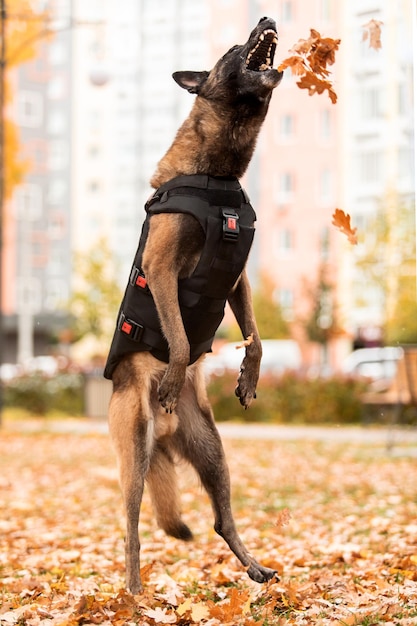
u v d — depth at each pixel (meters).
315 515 8.58
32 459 14.08
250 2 57.31
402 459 13.11
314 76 4.55
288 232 54.91
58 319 59.34
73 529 8.07
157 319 4.95
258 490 10.45
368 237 32.72
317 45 4.54
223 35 58.75
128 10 59.84
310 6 47.56
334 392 22.34
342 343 46.28
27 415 24.77
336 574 5.65
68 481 11.63
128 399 5.07
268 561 6.10
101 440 17.34
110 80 20.36
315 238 53.97
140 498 4.98
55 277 64.38
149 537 7.69
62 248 64.69
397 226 32.12
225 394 23.09
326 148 53.28
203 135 4.92
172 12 60.50
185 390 5.23
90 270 47.06
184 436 5.24
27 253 53.12
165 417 5.16
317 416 22.25
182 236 4.78
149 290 4.95
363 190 51.69
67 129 64.75
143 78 63.50
